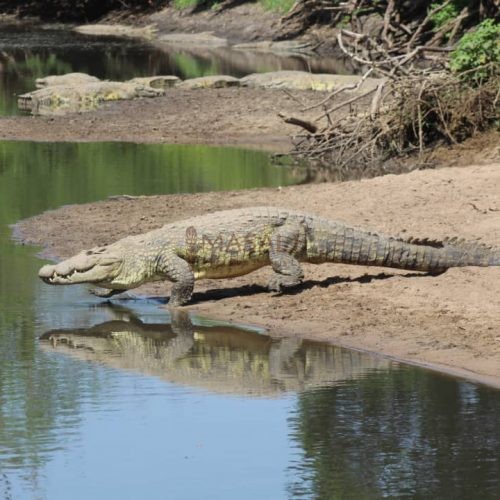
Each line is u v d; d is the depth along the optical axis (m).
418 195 27.50
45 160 37.31
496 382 15.91
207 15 91.50
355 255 20.22
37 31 98.12
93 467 13.40
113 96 53.38
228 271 20.33
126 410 15.24
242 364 17.23
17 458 13.68
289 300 20.06
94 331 19.11
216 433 14.41
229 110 48.47
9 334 18.95
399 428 14.38
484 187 27.89
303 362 17.17
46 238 25.59
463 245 20.72
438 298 19.41
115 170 35.31
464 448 13.72
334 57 72.81
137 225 26.45
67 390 16.05
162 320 19.59
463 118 35.94
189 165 36.41
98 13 104.62
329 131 38.28
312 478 12.98
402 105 36.53
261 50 79.12
